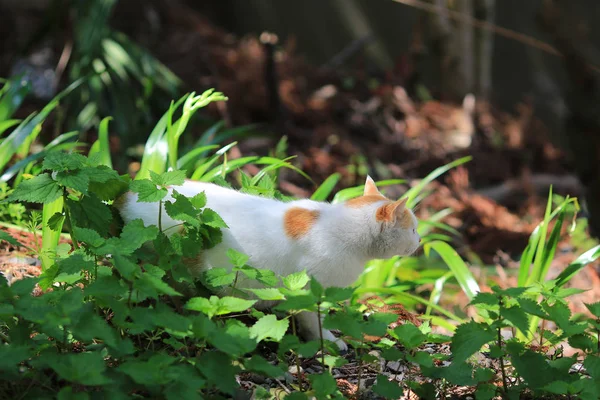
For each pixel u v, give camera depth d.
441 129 9.66
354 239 3.34
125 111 7.50
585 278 6.18
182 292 3.31
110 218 3.15
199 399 2.46
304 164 8.30
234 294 3.32
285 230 3.29
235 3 15.77
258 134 8.34
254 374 3.09
